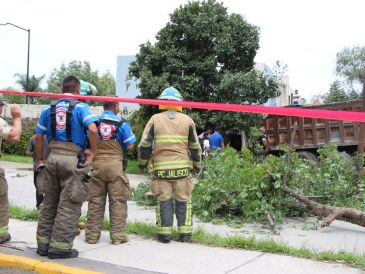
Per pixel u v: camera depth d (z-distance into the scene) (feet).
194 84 55.47
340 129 44.98
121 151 19.81
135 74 60.85
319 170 29.32
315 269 15.98
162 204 19.89
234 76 55.21
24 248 18.38
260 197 24.82
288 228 23.59
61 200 17.01
